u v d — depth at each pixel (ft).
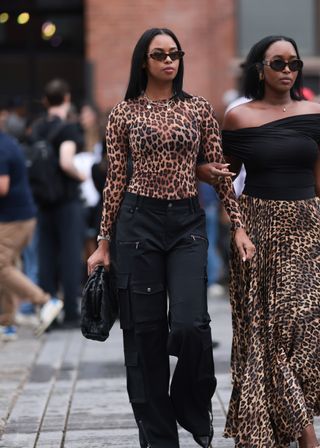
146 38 23.21
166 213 23.15
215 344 40.34
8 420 29.37
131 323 23.63
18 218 43.39
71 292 47.52
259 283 24.48
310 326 24.16
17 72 70.28
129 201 23.38
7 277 43.93
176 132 22.95
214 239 57.16
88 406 30.94
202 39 67.51
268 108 24.93
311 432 24.00
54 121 46.83
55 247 47.73
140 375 23.89
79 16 70.23
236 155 24.93
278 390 23.97
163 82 23.36
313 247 24.47
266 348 24.32
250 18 67.82
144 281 23.32
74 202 47.14
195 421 23.89
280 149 24.40
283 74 24.58
